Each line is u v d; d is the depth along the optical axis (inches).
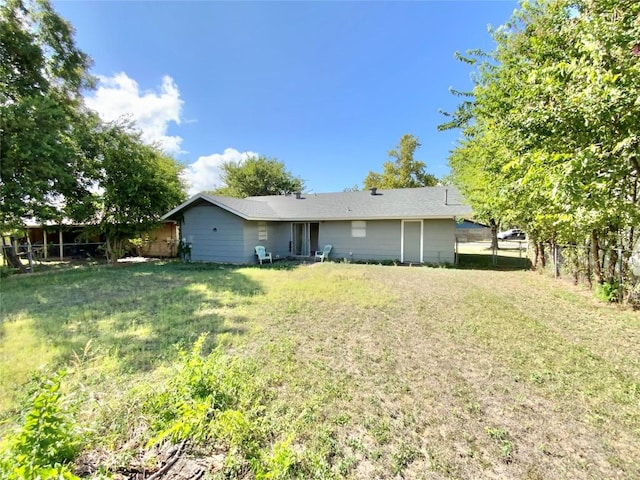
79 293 308.7
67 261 626.5
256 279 379.6
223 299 274.8
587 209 162.6
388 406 113.9
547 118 147.0
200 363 112.2
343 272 434.3
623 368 140.9
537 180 178.9
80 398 92.0
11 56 481.4
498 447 92.8
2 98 406.6
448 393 122.3
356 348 166.7
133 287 337.7
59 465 63.6
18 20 494.3
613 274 261.7
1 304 265.1
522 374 136.6
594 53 135.1
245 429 90.5
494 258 562.9
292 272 438.0
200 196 556.4
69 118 518.6
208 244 593.3
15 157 408.8
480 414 109.0
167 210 623.2
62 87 579.2
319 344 172.9
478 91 260.5
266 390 124.0
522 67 232.1
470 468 85.0
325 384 128.8
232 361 133.6
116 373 138.4
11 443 69.8
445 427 102.1
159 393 105.9
